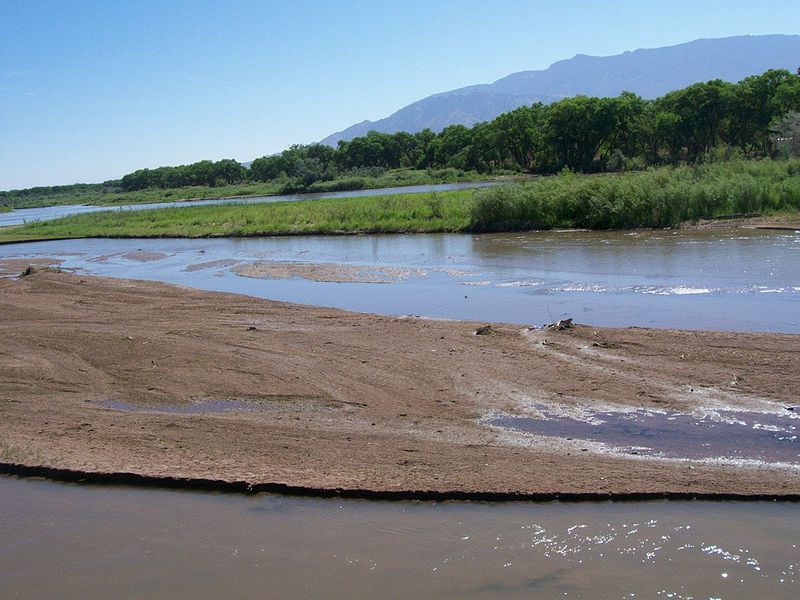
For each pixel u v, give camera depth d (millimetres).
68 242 44531
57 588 5875
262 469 7668
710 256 20328
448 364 10992
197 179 171375
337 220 39344
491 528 6348
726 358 10289
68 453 8383
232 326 14711
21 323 16484
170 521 6875
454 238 30422
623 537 6062
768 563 5562
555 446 7887
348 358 11656
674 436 7961
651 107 88438
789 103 71250
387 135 157000
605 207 29094
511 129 105500
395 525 6523
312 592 5566
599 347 11328
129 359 12375
